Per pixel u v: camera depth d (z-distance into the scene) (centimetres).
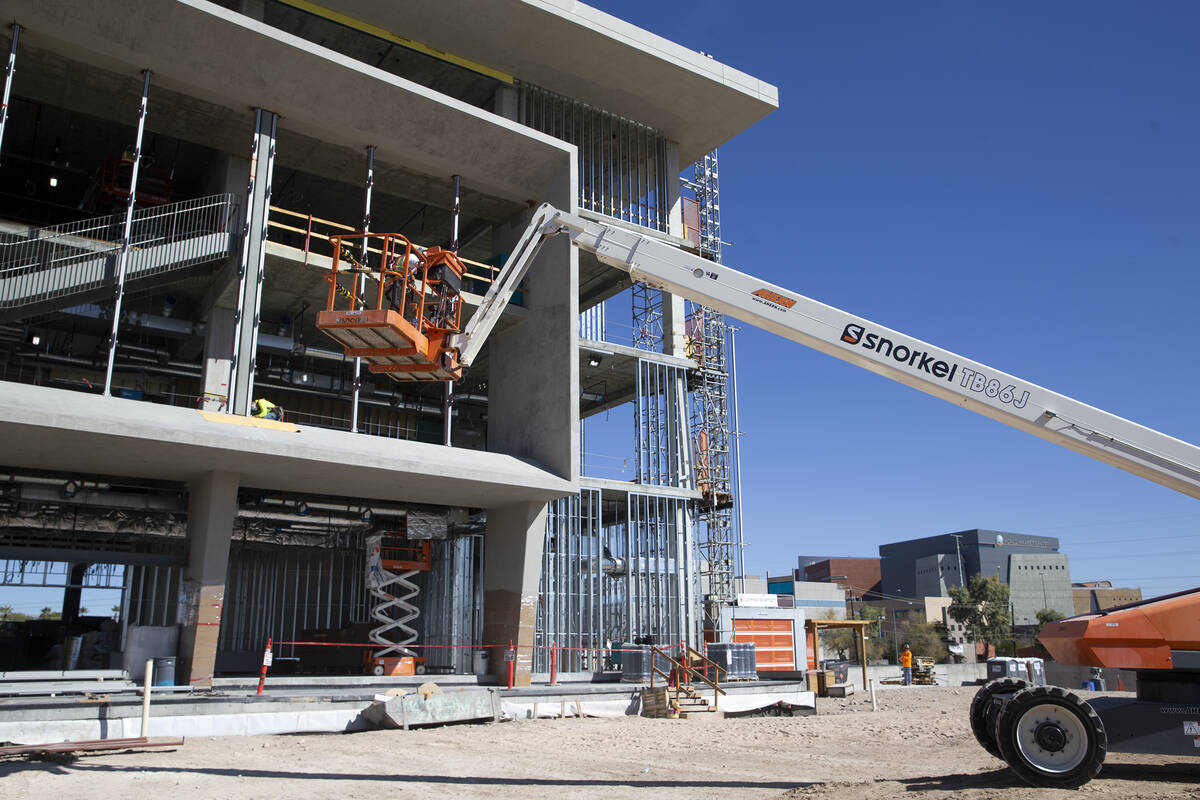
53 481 2303
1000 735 996
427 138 2673
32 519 2461
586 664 3012
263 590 3309
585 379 3834
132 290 2403
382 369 1226
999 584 9219
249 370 2312
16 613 3153
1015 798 896
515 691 2264
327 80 2444
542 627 2967
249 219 2394
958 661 8281
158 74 2328
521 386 2892
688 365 3691
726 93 3428
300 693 1986
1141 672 1098
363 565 3475
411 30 3075
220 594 2212
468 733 1784
